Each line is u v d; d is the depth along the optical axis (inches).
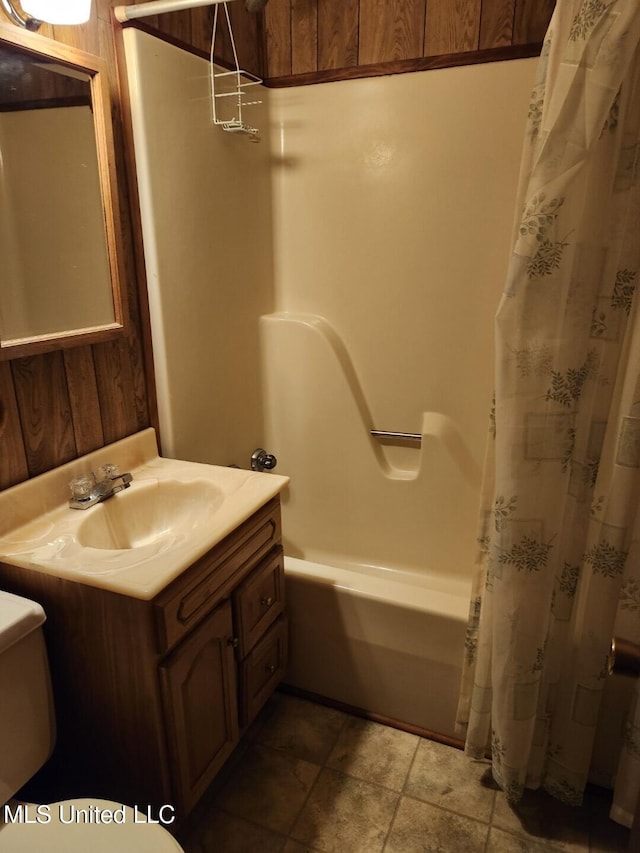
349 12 75.7
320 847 55.3
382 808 59.1
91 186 55.1
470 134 74.6
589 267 45.1
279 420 91.0
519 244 45.8
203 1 53.2
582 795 57.5
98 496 56.5
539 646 52.3
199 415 75.0
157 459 69.0
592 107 41.8
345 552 93.2
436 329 83.0
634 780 52.6
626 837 55.9
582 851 54.7
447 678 64.0
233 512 54.6
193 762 51.9
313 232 85.8
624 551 49.3
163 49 61.2
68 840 37.9
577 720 54.7
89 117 53.9
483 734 59.2
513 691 52.7
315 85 80.2
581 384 47.6
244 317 83.4
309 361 86.7
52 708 46.2
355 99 78.7
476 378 82.8
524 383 47.8
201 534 50.6
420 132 76.8
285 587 68.2
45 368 54.3
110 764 51.5
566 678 55.4
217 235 74.5
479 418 84.1
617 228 44.6
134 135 60.0
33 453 54.0
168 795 50.2
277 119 83.5
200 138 69.1
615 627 51.7
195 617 49.5
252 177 81.1
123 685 47.7
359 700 70.2
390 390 87.7
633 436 46.5
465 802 59.6
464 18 71.2
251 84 75.0
